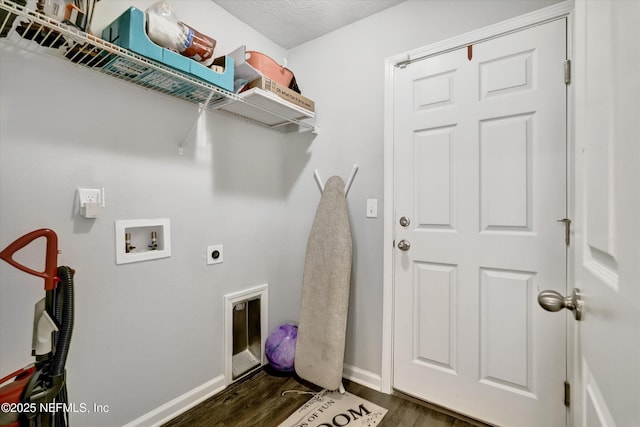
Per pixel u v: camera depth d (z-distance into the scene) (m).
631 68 0.40
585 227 0.63
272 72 1.67
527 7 1.37
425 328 1.64
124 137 1.32
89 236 1.22
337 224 1.84
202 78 1.31
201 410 1.58
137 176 1.37
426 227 1.64
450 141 1.56
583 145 0.65
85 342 1.21
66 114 1.15
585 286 0.62
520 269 1.39
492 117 1.45
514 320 1.40
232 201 1.83
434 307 1.61
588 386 0.61
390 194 1.74
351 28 1.90
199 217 1.64
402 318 1.71
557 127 1.30
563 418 1.29
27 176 1.06
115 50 1.06
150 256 1.42
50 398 0.83
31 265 1.08
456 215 1.55
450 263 1.56
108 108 1.27
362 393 1.74
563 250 1.29
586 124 0.62
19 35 1.03
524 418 1.37
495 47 1.44
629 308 0.39
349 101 1.91
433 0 1.61
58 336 0.87
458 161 1.54
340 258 1.78
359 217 1.86
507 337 1.42
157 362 1.46
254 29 1.96
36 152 1.08
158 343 1.46
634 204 0.38
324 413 1.56
